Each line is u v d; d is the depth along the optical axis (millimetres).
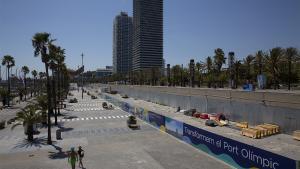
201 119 57719
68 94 144625
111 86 159250
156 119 45062
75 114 63906
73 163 24203
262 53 93625
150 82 168125
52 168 25125
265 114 45406
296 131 38062
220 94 57688
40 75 171250
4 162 26938
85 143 34500
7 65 94688
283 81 87062
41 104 47812
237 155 24172
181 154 29094
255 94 47625
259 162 21328
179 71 135875
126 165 25750
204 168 24547
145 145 33188
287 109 41156
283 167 18938
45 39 36250
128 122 46375
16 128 45531
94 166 25562
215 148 27719
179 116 62375
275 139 38344
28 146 32969
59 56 62500
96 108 77500
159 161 26828
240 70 106812
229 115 54719
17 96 131625
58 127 46250
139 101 99375
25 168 25188
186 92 72438
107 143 34406
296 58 83188
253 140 37969
